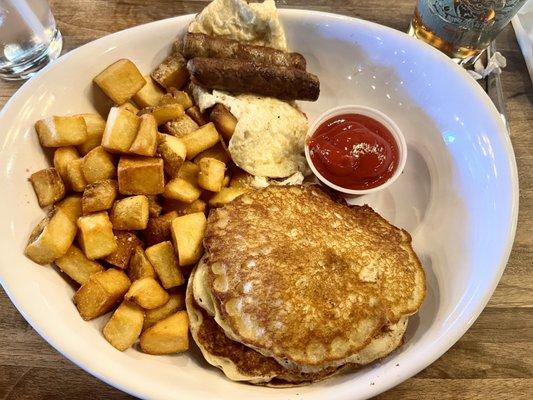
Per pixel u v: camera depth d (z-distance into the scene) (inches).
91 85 12.0
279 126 12.2
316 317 9.4
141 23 14.1
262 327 9.2
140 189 10.6
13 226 10.0
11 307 10.5
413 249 12.0
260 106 12.1
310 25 12.8
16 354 10.2
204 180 10.9
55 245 9.7
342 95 13.6
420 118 13.1
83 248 10.2
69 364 10.1
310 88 12.0
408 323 10.9
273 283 9.4
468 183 12.0
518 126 13.4
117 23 14.1
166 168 10.8
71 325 9.4
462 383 10.4
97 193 10.3
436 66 12.6
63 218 10.0
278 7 14.6
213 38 12.0
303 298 9.5
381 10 14.7
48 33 13.3
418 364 9.2
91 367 8.8
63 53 13.7
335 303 9.6
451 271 11.4
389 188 12.9
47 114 11.2
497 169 11.4
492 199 11.3
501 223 10.8
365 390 8.9
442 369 10.5
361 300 9.8
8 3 12.1
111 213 10.5
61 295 9.9
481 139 11.9
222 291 9.4
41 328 9.0
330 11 14.6
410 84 13.1
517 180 11.1
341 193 12.4
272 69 11.7
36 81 11.1
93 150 10.6
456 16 12.7
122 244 10.6
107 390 10.0
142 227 10.5
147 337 9.7
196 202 11.3
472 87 12.2
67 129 10.6
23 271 9.6
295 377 9.7
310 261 9.9
